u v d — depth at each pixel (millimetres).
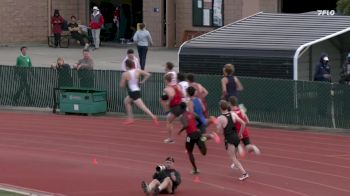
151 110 48312
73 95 49938
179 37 74125
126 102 45438
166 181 29719
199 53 48469
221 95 45188
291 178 32875
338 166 35031
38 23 79125
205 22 72188
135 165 35750
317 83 43438
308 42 46094
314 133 42844
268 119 45125
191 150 33562
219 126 32594
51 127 45750
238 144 32625
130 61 44281
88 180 32750
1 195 29578
